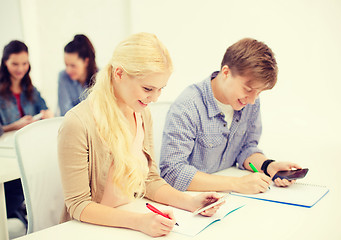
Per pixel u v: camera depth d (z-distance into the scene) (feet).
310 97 6.29
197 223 2.76
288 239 2.50
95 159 3.10
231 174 4.32
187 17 7.76
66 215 3.21
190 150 4.03
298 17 6.20
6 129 7.80
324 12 5.92
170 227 2.52
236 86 3.84
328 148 5.23
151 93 2.90
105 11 9.25
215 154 4.33
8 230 4.00
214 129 4.20
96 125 3.06
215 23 7.34
